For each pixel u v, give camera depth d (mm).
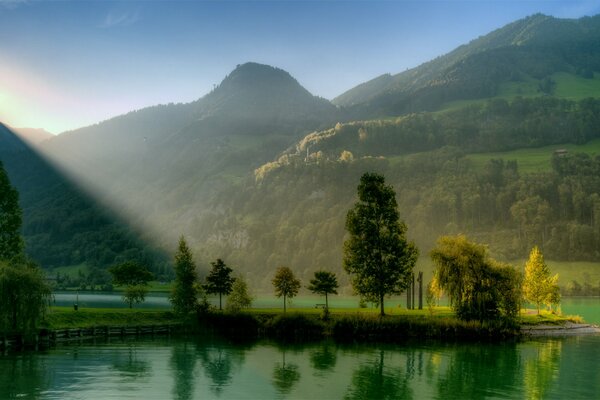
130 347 84375
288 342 92938
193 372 65312
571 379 62969
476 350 84125
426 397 54438
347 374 65188
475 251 101312
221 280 113438
